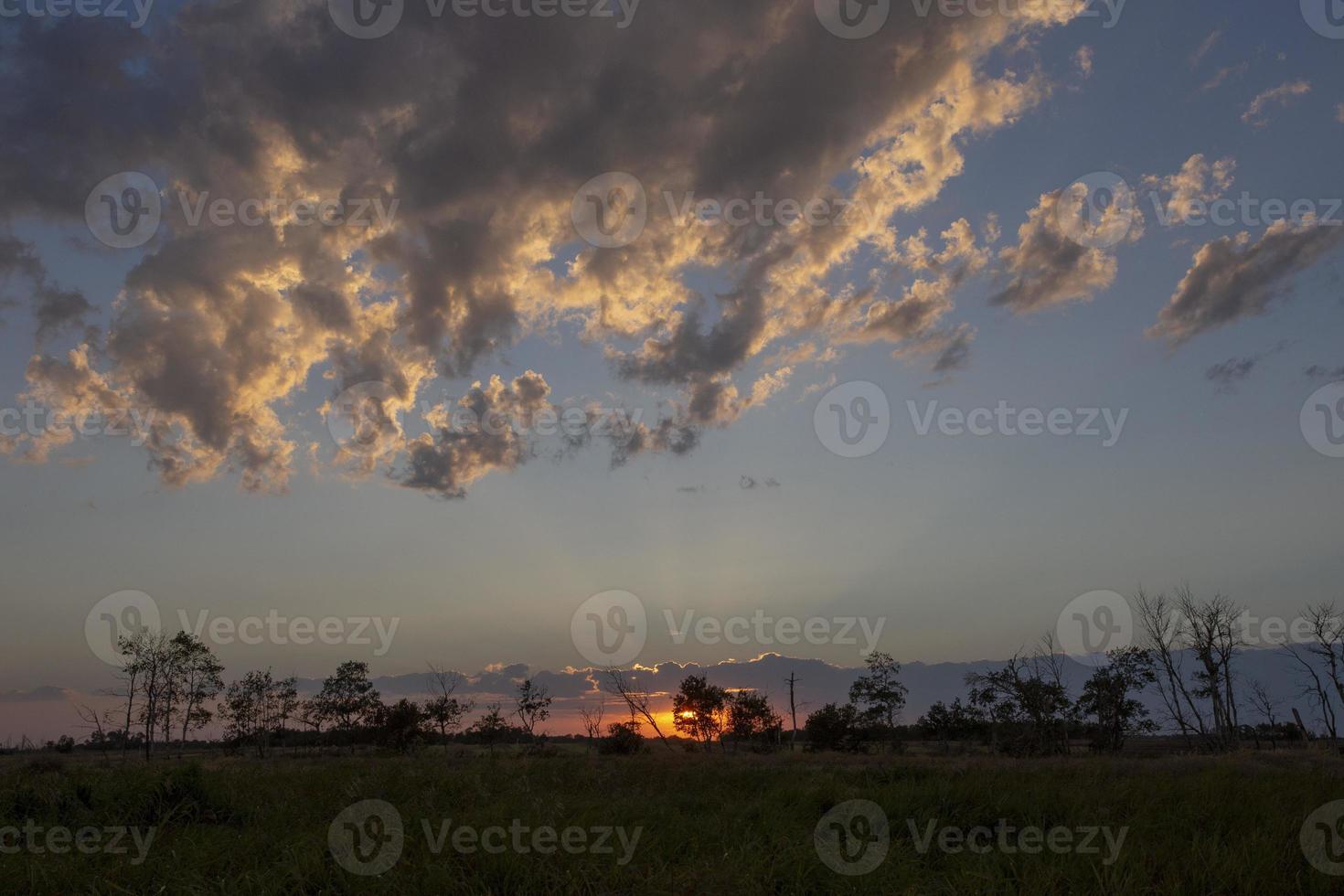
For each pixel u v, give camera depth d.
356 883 7.38
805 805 10.95
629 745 37.31
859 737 49.94
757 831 9.34
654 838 8.73
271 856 8.49
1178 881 7.15
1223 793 11.38
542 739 49.03
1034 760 23.42
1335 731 43.56
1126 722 46.19
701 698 51.06
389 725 47.72
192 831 9.27
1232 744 42.38
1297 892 7.23
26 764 16.42
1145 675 46.53
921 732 53.31
